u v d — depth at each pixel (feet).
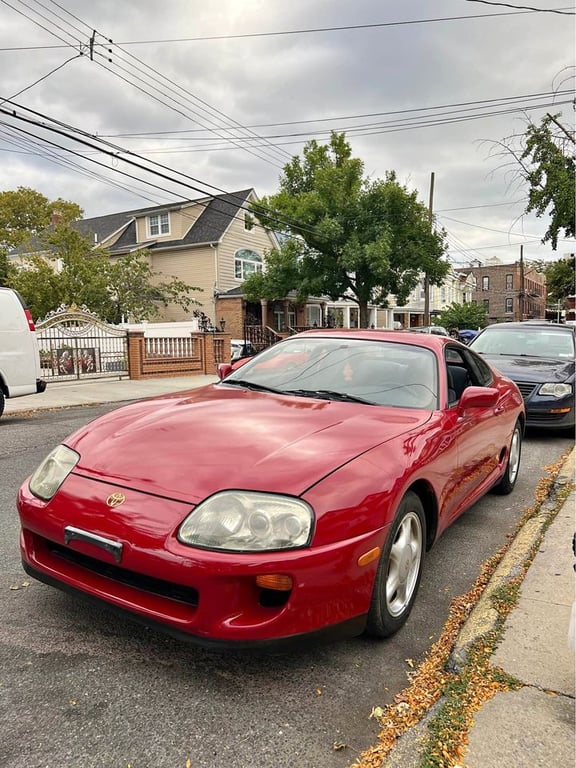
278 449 8.05
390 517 7.87
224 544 6.88
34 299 77.61
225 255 96.99
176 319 98.84
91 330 49.85
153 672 7.63
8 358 28.04
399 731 6.57
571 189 47.39
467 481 11.89
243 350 78.64
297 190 104.47
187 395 11.39
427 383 11.33
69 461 8.63
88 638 8.40
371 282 87.30
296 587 6.88
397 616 8.64
